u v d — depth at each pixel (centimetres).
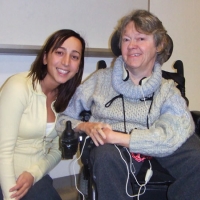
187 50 216
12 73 168
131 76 128
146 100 120
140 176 109
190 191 101
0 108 110
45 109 120
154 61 130
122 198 94
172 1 203
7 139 109
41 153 128
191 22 213
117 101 123
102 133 104
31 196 113
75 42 118
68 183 195
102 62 157
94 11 179
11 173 109
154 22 119
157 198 108
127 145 103
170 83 125
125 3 187
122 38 124
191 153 105
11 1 155
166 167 111
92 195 99
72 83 130
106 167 95
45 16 165
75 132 113
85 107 133
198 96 228
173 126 108
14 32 159
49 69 118
